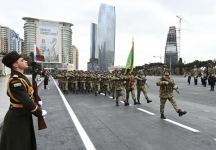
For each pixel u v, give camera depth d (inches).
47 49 4493.1
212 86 1120.2
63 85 987.9
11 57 166.1
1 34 5054.1
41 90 1156.5
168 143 287.7
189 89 1215.6
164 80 428.1
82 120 430.6
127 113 499.2
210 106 599.2
